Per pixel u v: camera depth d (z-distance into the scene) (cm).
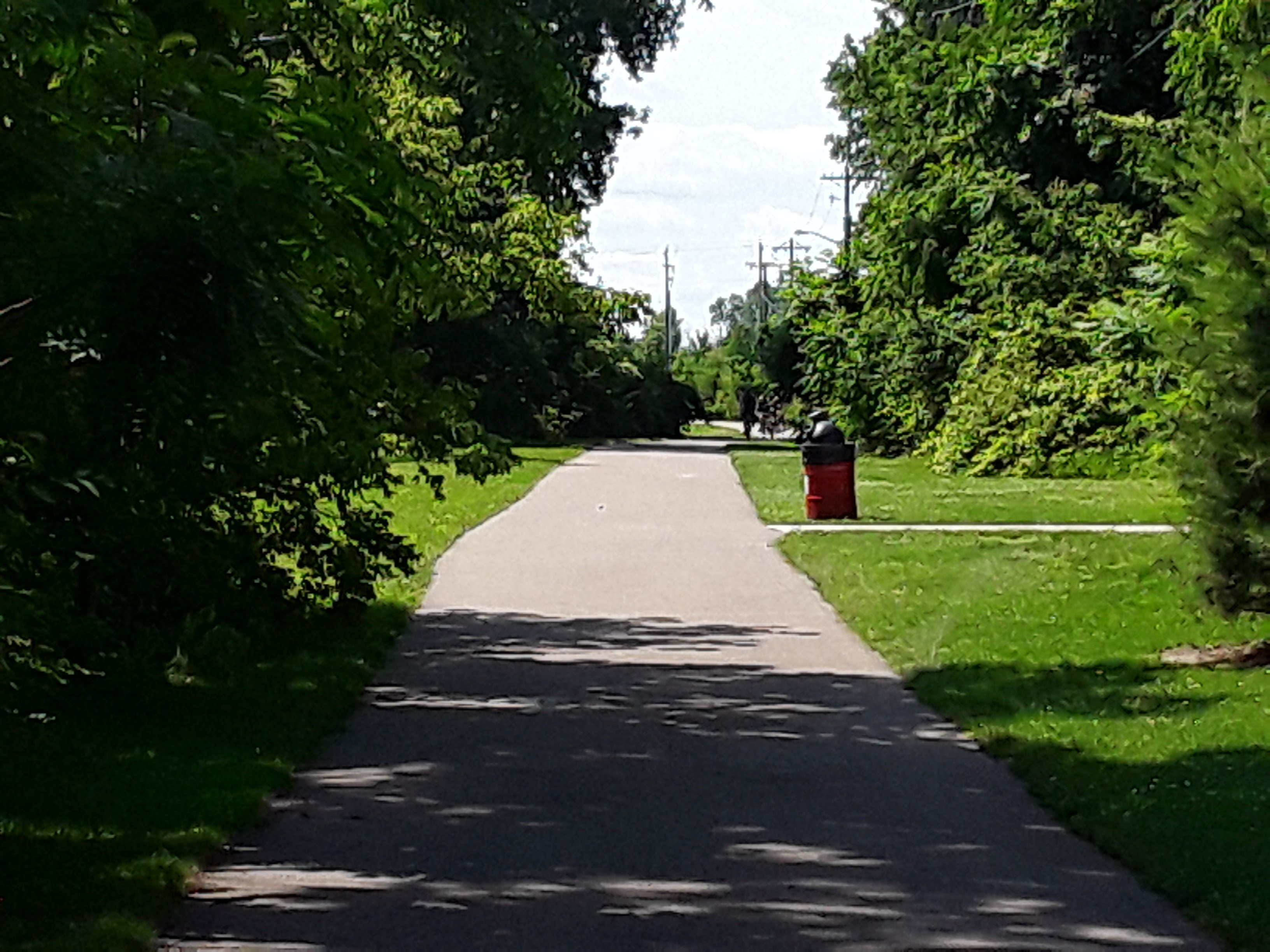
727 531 2538
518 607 1705
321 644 1406
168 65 699
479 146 1223
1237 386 1242
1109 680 1220
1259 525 1248
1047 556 2027
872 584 1822
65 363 690
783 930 643
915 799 870
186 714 1084
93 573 1106
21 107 633
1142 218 4066
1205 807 819
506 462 1567
